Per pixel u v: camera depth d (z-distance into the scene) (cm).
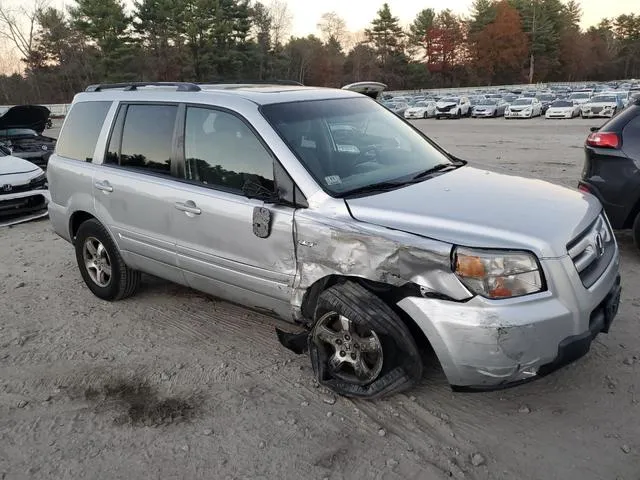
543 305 282
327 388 353
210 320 466
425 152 425
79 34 6331
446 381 361
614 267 336
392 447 304
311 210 335
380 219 314
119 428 331
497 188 354
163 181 417
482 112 3928
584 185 592
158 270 444
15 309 507
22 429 334
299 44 8931
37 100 6366
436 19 10281
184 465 298
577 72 11169
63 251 688
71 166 499
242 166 372
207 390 366
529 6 10319
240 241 369
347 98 437
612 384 350
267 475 288
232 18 6806
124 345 430
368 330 324
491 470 285
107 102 481
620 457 289
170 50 6512
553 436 307
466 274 282
